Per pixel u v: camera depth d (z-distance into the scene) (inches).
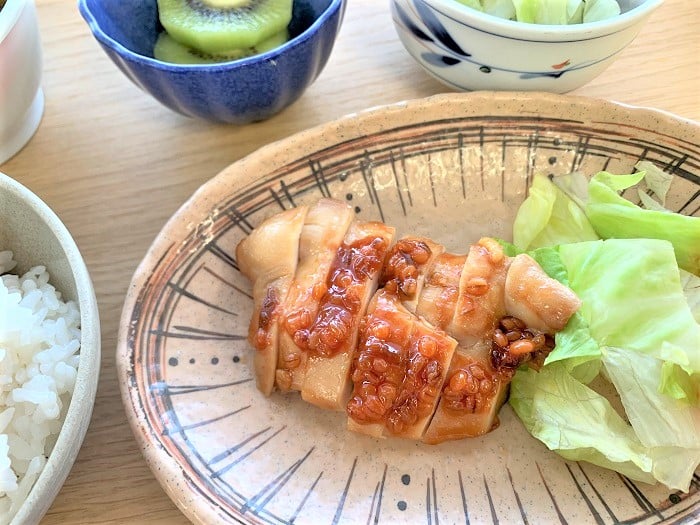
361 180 9.5
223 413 8.1
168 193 10.0
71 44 11.6
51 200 9.9
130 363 8.0
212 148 10.4
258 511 7.4
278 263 8.5
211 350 8.5
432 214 9.6
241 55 10.0
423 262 8.6
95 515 7.6
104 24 9.6
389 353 7.9
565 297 7.9
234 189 9.1
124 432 8.1
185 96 9.2
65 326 7.7
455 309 8.2
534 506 7.6
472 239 9.5
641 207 9.2
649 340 7.8
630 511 7.4
